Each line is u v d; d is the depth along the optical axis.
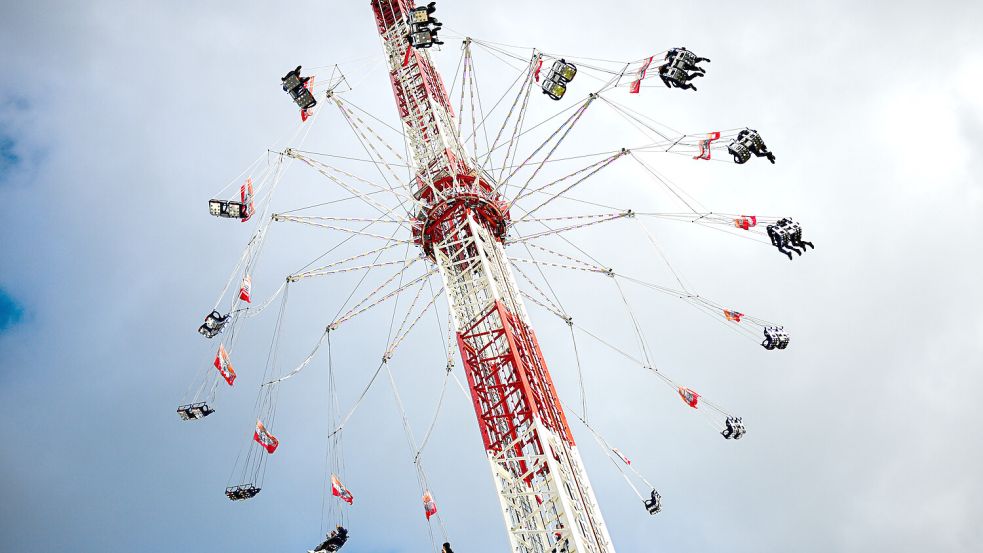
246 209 52.56
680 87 48.59
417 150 59.88
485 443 44.44
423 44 52.28
